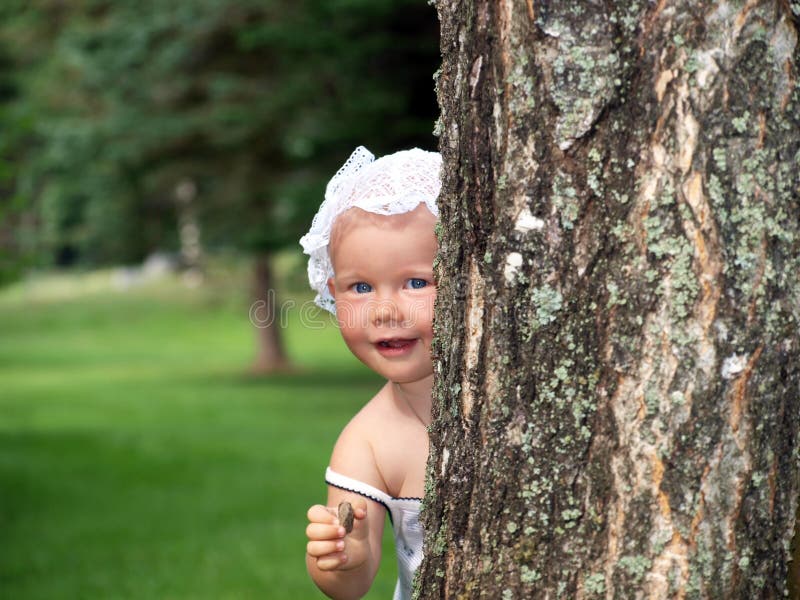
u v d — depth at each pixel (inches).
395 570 244.2
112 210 832.3
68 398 756.0
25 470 436.1
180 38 681.0
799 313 62.7
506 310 64.7
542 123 63.0
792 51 62.4
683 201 60.8
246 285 1125.7
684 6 60.6
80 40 708.7
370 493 80.7
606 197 61.9
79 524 328.8
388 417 82.6
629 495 62.2
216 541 297.0
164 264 1718.8
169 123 684.1
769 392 61.7
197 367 982.4
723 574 61.8
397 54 590.6
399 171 78.5
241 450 497.4
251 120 630.5
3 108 407.8
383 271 77.4
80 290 1628.9
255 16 653.3
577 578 63.2
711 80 60.6
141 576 255.4
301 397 752.3
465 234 67.2
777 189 61.6
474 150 65.9
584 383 62.8
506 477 65.1
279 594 233.8
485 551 66.0
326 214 81.7
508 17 64.0
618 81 61.4
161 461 463.5
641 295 61.4
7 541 303.3
